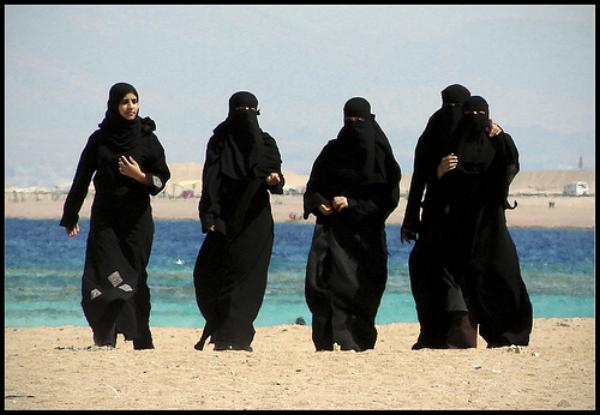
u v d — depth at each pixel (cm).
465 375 3077
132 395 2864
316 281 3475
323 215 3503
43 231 16888
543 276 9125
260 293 3478
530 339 3981
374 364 3197
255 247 3466
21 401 2808
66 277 8269
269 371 3122
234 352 3388
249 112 3472
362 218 3472
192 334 4497
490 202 3484
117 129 3528
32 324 5462
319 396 2852
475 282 3484
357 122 3478
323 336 3475
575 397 2852
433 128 3506
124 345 4022
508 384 2983
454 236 3481
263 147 3475
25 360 3288
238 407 2747
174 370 3136
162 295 7038
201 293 3509
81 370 3155
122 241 3525
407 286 7731
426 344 3503
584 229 19175
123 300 3494
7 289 7344
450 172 3459
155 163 3553
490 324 3512
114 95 3516
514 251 3500
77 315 5909
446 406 2758
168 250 12225
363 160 3481
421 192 3528
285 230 18100
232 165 3459
